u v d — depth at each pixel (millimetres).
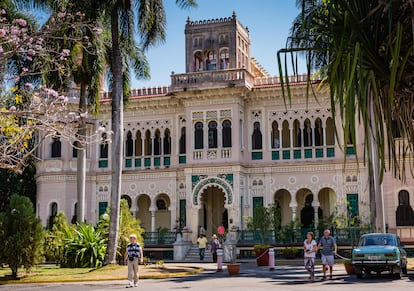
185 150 38438
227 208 35438
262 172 36781
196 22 37938
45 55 21141
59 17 20766
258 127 37438
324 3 7828
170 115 39125
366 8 6637
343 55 6699
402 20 6645
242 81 35531
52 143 39562
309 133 36906
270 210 33875
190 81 36562
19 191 43938
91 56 26578
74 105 37062
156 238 36562
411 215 33438
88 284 19656
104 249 26484
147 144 40344
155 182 38781
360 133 35094
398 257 19156
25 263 21766
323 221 33344
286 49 7113
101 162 39906
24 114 19109
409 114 7418
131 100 39281
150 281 20281
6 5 22484
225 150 35938
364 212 34219
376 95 6465
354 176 35031
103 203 39469
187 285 18188
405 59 6480
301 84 35812
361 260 19312
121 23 25266
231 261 30625
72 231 27922
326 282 18266
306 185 35906
